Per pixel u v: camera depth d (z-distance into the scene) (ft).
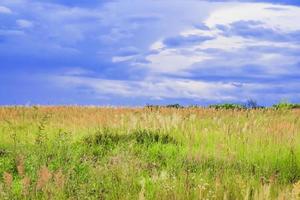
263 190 26.89
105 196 30.35
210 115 73.20
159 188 29.73
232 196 28.43
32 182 31.40
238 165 41.16
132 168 34.42
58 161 38.17
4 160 41.63
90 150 47.32
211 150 45.62
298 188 25.00
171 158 43.04
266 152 45.19
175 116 60.44
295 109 87.51
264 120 66.03
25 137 55.21
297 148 47.01
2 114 74.79
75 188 30.78
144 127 56.85
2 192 28.40
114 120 61.67
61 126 62.34
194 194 28.53
